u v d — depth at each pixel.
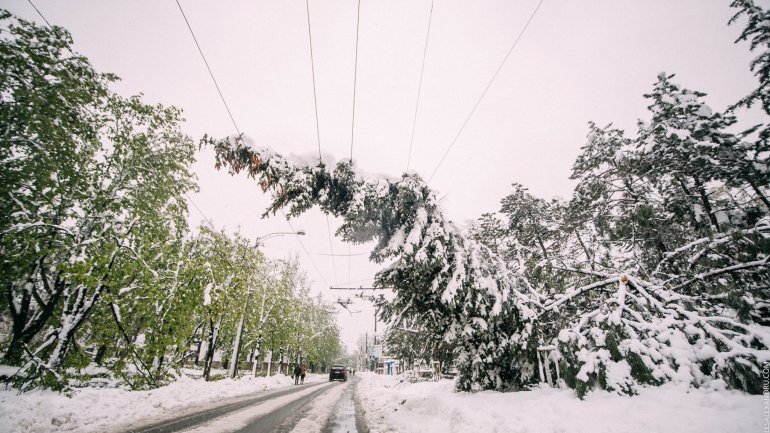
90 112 12.83
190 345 15.69
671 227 11.96
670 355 6.10
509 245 17.09
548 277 11.40
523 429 5.18
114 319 13.37
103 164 13.54
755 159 10.08
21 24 10.83
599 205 14.05
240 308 19.48
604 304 7.89
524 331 9.22
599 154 14.20
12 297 11.69
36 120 11.12
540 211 18.56
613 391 5.96
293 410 10.16
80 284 11.45
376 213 9.87
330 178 9.41
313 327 48.75
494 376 10.06
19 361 11.44
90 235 12.75
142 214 13.70
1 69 10.45
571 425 4.91
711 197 13.48
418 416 8.38
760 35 9.60
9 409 5.87
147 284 12.93
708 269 8.59
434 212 10.09
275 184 9.06
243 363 42.88
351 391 19.64
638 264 11.59
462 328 9.89
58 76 11.43
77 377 11.74
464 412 6.79
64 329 10.76
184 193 15.98
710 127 10.31
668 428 4.12
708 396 4.79
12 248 11.18
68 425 6.24
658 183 13.42
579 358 6.62
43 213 12.03
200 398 11.20
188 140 15.55
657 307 7.36
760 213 10.12
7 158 10.92
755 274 7.96
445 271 9.30
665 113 11.45
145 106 14.10
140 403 8.84
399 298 10.75
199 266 15.10
